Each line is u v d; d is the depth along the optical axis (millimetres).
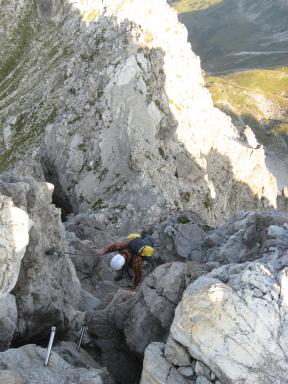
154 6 83125
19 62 141250
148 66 60844
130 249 18172
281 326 12055
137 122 56938
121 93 58375
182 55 72812
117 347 16609
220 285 12508
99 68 63625
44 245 15953
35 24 146500
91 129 59250
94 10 135625
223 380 11672
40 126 86625
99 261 25234
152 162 55938
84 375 12625
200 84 73938
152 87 59625
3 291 12859
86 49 75562
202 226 30922
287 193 88250
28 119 89875
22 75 137500
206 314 12008
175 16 83625
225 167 67250
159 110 58406
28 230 14102
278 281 12836
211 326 11859
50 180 64875
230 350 11609
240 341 11680
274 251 17312
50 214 17219
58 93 89875
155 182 54812
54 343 16391
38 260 15070
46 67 133625
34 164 65500
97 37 71812
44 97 91938
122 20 71625
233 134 75750
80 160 58438
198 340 11812
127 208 51844
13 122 91688
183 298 12906
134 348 15664
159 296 16062
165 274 16781
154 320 15789
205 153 64312
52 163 62188
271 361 11586
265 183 73188
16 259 13188
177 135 59438
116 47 62469
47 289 15430
